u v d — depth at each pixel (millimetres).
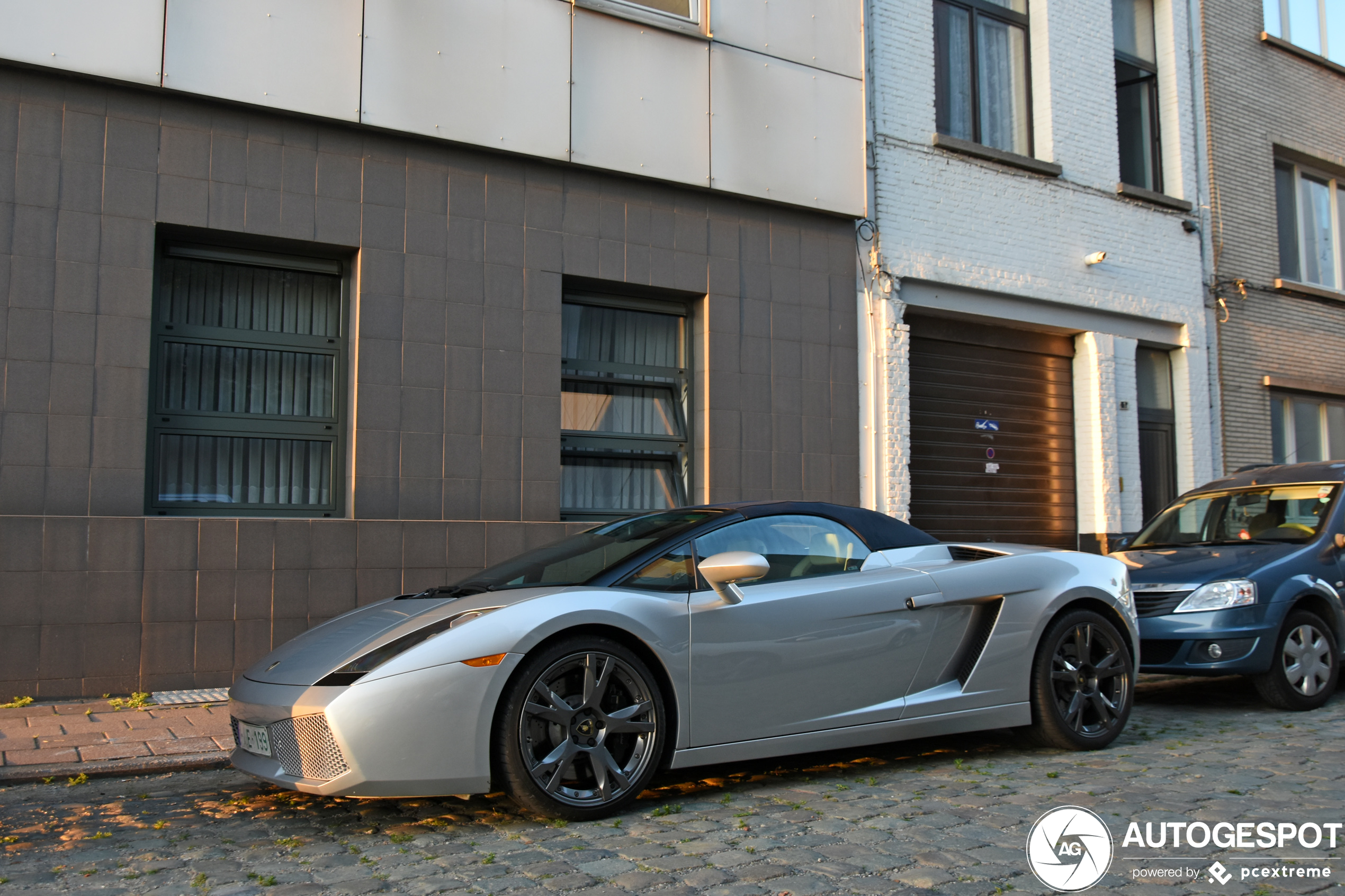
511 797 3820
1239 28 13000
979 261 10109
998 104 10852
